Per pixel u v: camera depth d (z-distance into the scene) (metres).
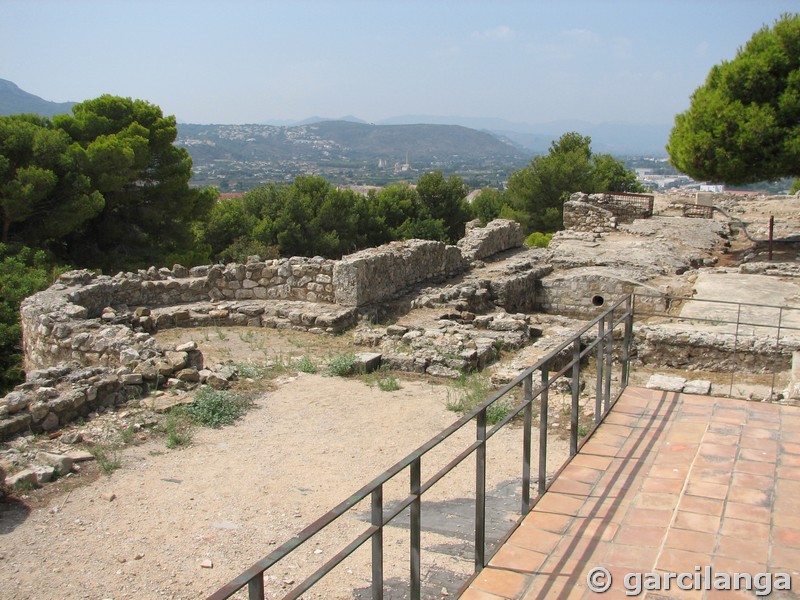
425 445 3.78
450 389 10.01
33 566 5.24
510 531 4.95
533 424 8.40
